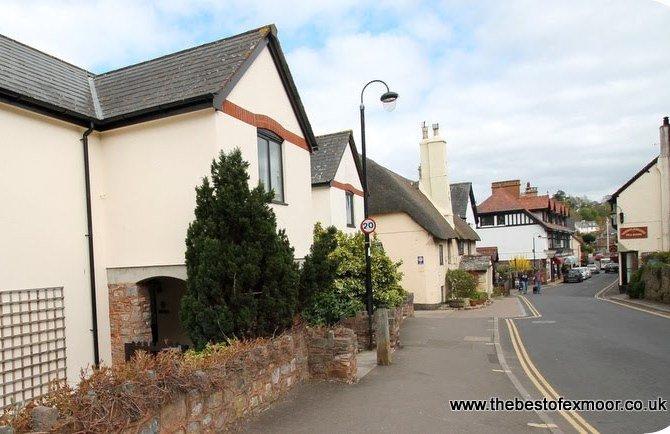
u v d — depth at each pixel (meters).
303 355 8.52
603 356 11.49
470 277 30.33
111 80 11.12
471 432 6.17
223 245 7.48
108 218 9.67
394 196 27.39
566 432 6.27
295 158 11.93
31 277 8.05
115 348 9.45
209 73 9.69
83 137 9.29
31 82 9.12
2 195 7.66
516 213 52.59
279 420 6.45
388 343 10.60
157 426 4.72
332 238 9.23
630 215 30.59
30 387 7.69
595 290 39.28
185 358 5.93
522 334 15.68
